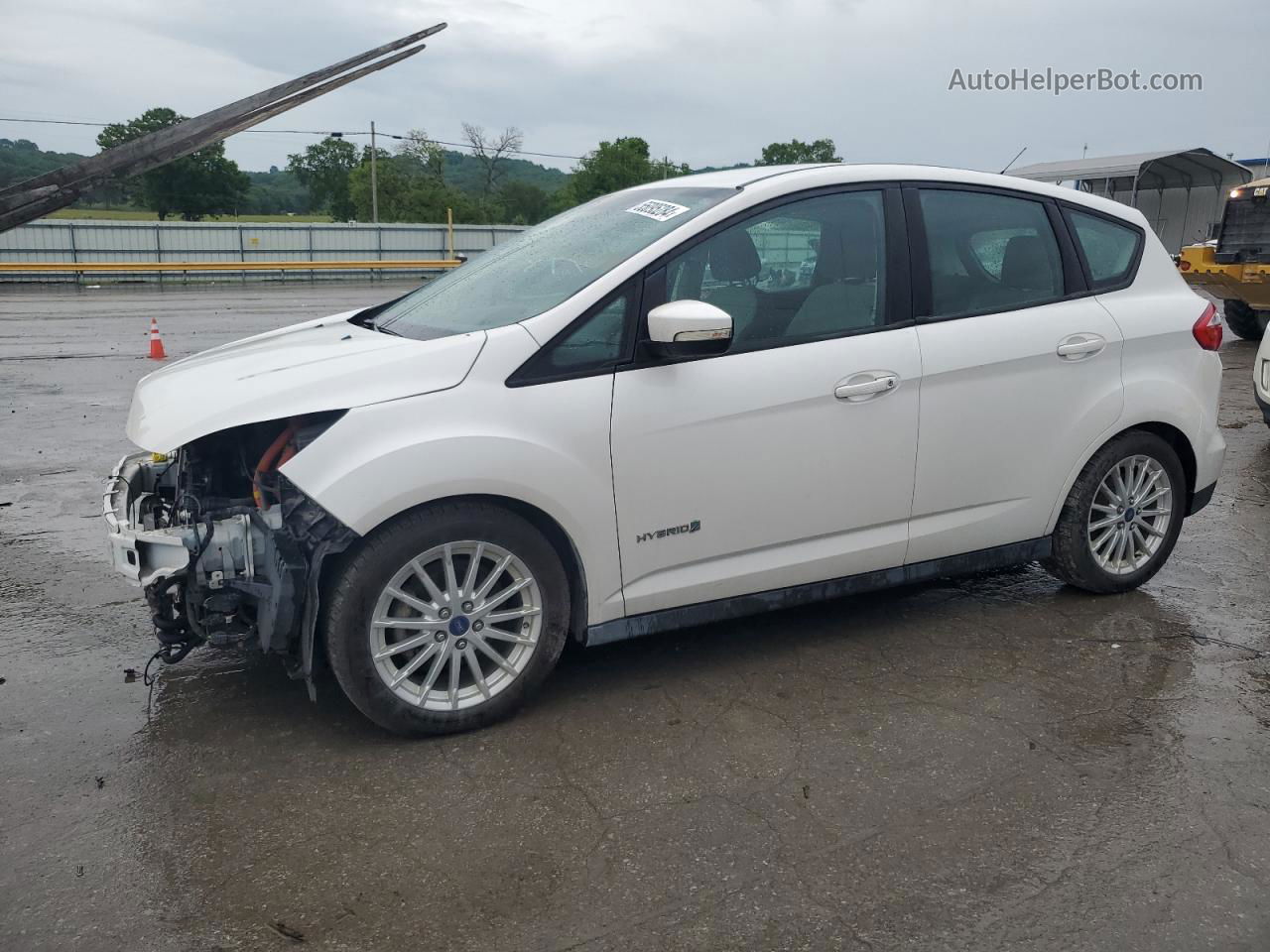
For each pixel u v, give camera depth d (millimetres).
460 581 3465
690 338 3373
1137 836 2936
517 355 3436
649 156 67375
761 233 3826
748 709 3682
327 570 3299
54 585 5000
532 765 3318
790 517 3861
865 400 3898
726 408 3664
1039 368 4258
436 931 2549
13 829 2986
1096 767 3305
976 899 2662
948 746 3428
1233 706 3723
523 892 2693
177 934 2545
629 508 3584
